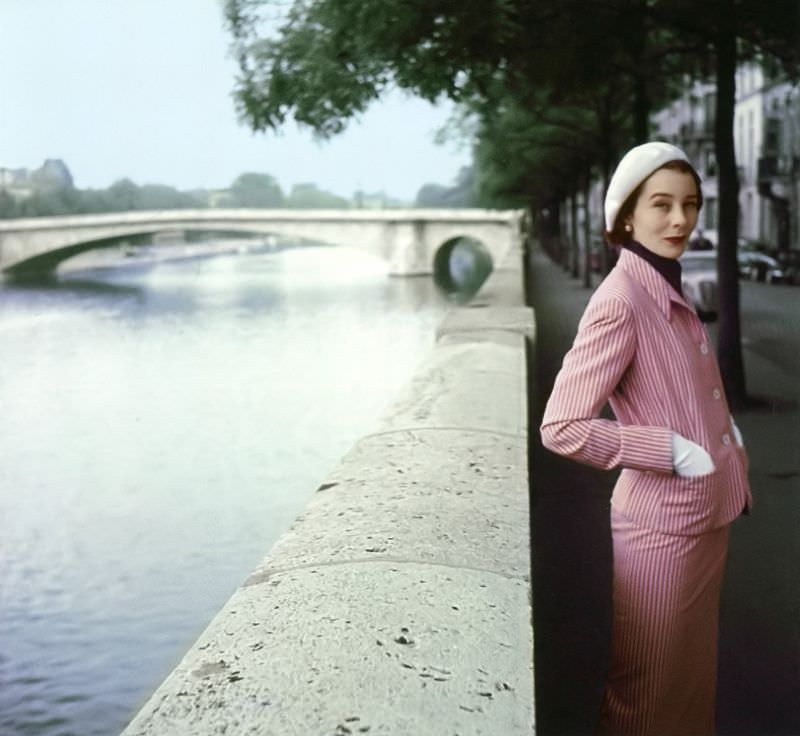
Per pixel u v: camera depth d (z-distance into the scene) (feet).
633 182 7.48
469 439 10.95
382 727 4.71
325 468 75.92
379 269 321.11
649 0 33.73
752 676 11.78
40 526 64.85
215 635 5.77
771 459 25.00
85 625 48.52
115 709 41.45
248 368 124.57
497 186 144.46
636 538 7.49
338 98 29.63
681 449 7.14
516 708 4.90
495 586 6.47
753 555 16.80
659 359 7.34
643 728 7.67
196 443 85.25
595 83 37.27
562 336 52.80
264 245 451.94
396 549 7.21
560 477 21.58
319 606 6.14
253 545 59.47
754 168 162.30
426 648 5.54
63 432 93.66
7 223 263.08
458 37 27.12
